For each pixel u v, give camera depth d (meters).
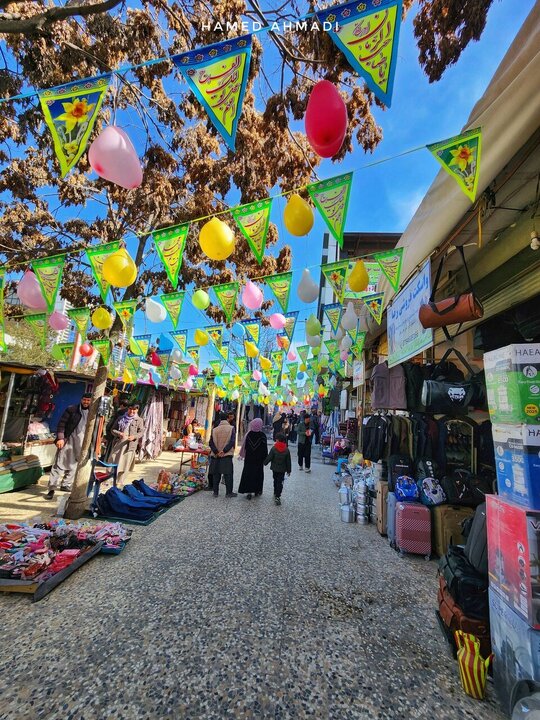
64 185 5.57
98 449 5.41
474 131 2.20
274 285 4.47
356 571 3.76
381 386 5.08
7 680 2.03
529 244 3.12
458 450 4.61
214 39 3.35
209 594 3.11
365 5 1.59
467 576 2.45
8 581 2.97
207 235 2.82
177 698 1.98
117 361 8.98
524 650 1.80
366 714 1.93
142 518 5.00
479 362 4.89
